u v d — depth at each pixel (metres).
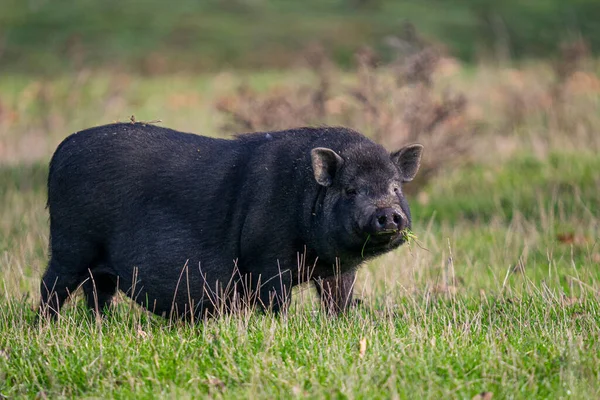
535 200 36.78
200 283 22.30
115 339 20.64
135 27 97.69
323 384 17.25
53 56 87.31
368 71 40.66
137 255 22.53
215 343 19.64
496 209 36.62
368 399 16.31
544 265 29.30
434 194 39.19
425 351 18.66
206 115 56.12
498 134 46.62
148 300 22.89
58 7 104.75
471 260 29.78
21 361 19.42
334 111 42.78
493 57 83.56
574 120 47.25
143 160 22.64
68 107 55.81
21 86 71.50
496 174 40.94
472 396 16.78
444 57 46.84
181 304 22.56
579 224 33.44
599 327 20.66
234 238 22.02
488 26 94.94
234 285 22.28
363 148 21.64
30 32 95.88
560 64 50.22
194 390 17.31
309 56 54.66
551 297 23.23
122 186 22.52
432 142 39.28
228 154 22.67
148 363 18.91
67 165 22.84
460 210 36.94
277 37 93.62
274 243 21.66
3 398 18.27
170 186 22.44
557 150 42.97
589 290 24.78
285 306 21.70
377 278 26.89
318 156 21.02
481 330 20.84
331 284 22.88
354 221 20.78
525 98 50.66
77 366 18.94
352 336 20.34
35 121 55.47
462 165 42.22
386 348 19.05
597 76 57.28
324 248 21.53
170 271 22.31
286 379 17.45
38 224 34.72
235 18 102.12
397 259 28.34
